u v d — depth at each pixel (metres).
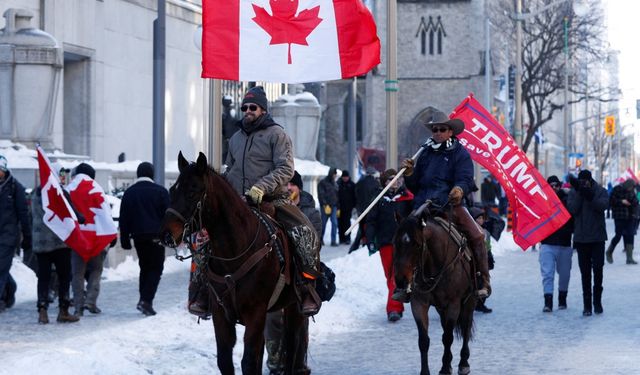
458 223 10.72
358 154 70.06
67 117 31.47
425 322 10.07
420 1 92.25
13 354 11.20
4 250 14.46
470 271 10.59
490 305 17.48
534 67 71.06
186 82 37.19
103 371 9.79
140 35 34.75
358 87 91.31
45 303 14.04
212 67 11.54
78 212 14.16
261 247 8.32
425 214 10.11
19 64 25.16
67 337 12.72
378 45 11.65
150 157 35.62
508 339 13.60
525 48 66.38
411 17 92.56
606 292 19.56
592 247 16.00
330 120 92.25
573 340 13.46
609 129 79.88
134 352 11.19
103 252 15.49
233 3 11.52
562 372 11.01
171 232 7.73
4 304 15.42
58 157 24.72
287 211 8.97
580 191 15.87
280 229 8.76
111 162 32.97
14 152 23.70
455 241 10.36
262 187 8.63
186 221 7.78
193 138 38.03
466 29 92.12
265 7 11.53
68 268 14.14
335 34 11.63
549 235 16.09
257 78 11.59
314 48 11.63
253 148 9.10
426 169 10.89
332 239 31.00
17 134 25.19
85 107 31.42
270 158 9.11
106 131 32.62
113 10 32.97
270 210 8.81
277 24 11.57
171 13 35.97
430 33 92.50
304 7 11.57
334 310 15.61
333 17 11.59
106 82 32.62
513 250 31.31
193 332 12.97
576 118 137.75
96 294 15.01
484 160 14.77
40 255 14.04
